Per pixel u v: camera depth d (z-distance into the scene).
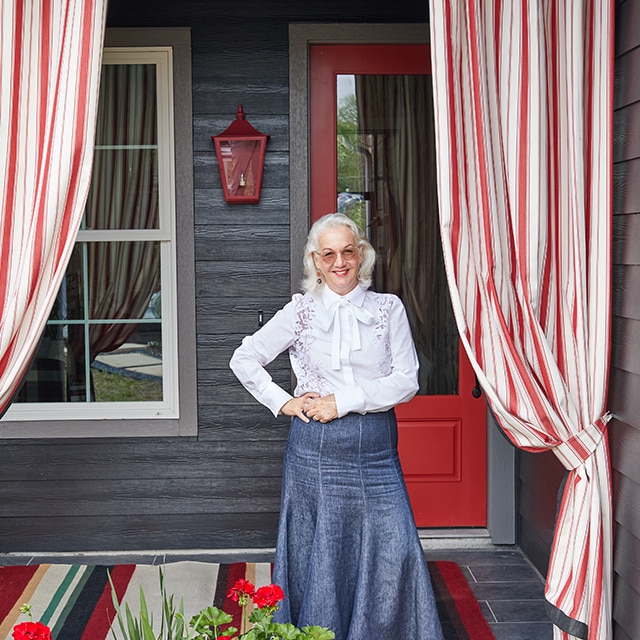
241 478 4.16
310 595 2.73
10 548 4.13
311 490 2.77
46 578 3.73
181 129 3.99
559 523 2.77
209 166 4.04
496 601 3.58
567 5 2.61
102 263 4.11
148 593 3.57
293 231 4.04
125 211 4.07
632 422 2.60
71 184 2.60
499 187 2.67
